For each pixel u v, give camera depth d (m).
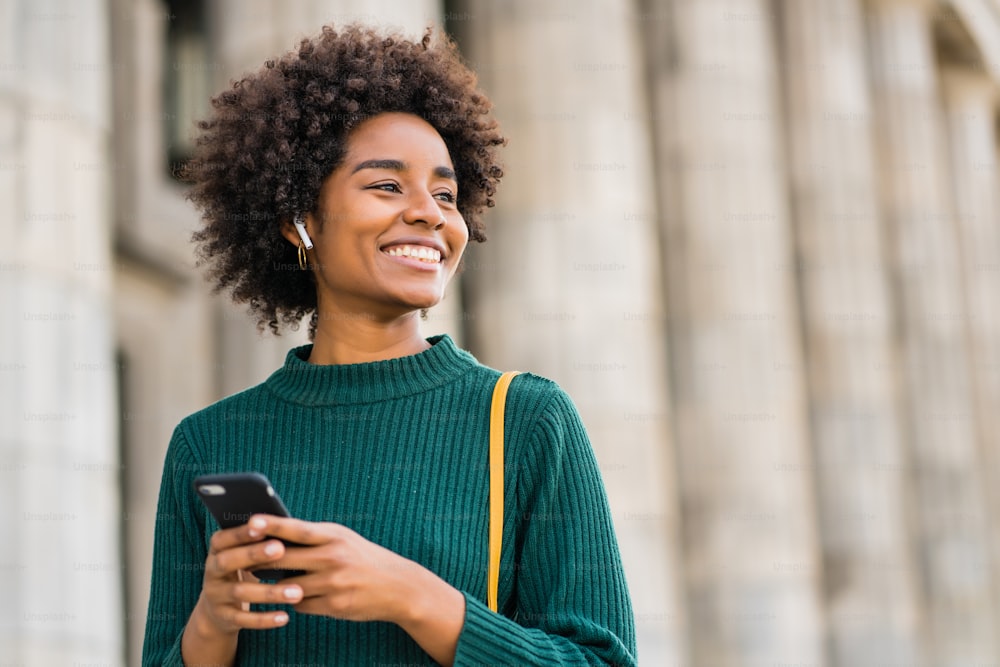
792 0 19.41
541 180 13.45
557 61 13.70
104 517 7.30
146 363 12.45
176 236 12.67
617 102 13.88
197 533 2.90
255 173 3.13
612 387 13.04
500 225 13.45
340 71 3.07
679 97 16.31
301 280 3.33
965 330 24.34
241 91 3.28
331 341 2.99
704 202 16.02
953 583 21.19
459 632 2.49
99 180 7.76
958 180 26.89
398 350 2.97
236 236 3.28
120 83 12.42
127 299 12.17
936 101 23.23
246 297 3.37
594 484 2.82
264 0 10.49
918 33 22.91
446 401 2.86
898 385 21.89
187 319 12.72
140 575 12.13
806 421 18.27
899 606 17.81
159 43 13.05
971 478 21.83
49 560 6.79
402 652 2.65
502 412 2.82
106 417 7.49
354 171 2.93
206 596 2.44
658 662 12.62
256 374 10.98
